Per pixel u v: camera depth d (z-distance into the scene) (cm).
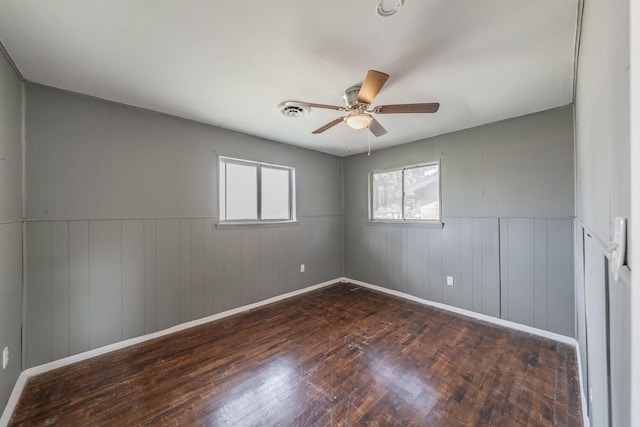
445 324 304
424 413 172
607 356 83
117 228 256
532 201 284
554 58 184
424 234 376
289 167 410
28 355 210
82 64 192
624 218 54
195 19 148
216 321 318
